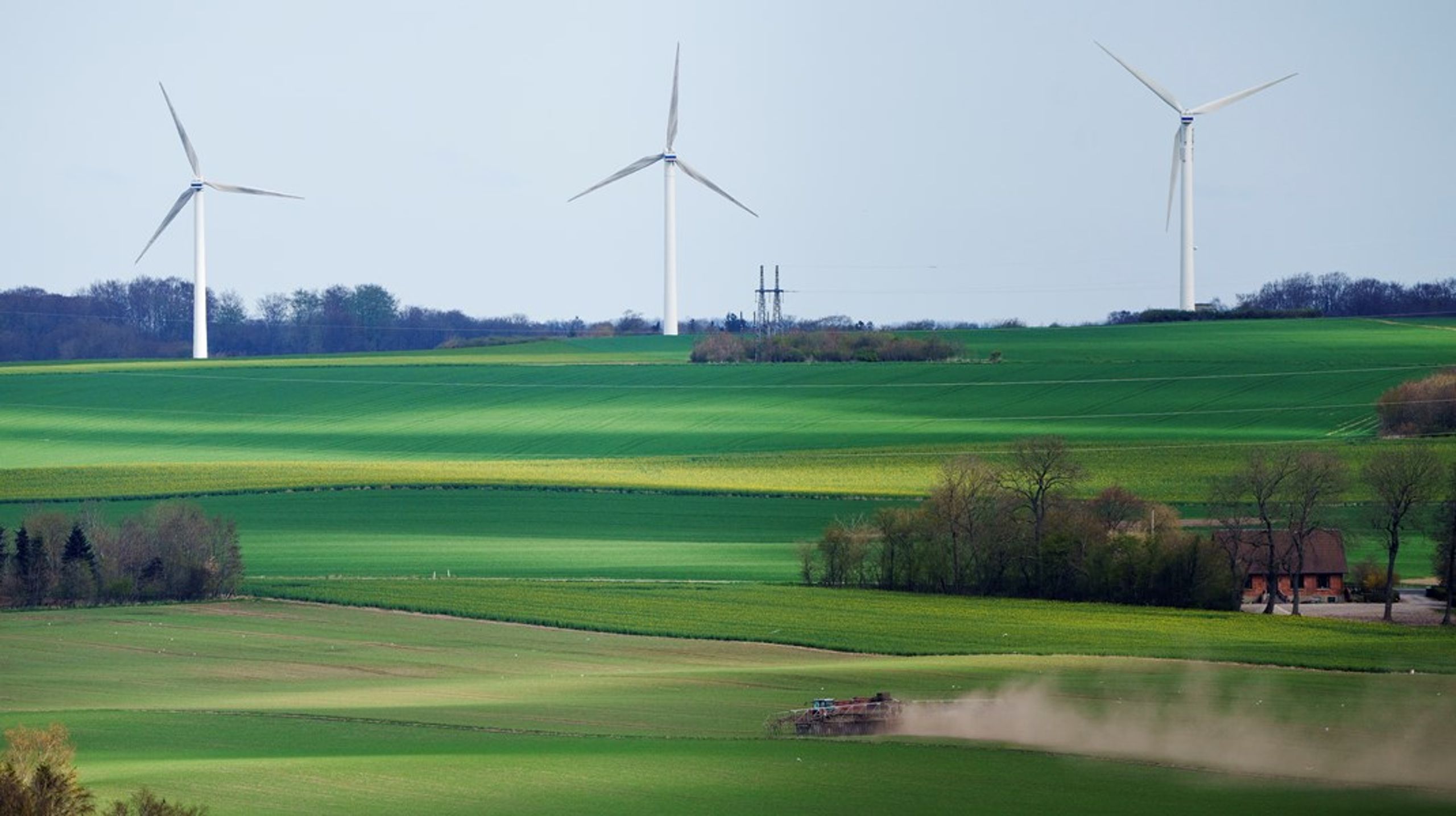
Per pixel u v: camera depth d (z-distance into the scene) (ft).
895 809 624.59
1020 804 634.84
